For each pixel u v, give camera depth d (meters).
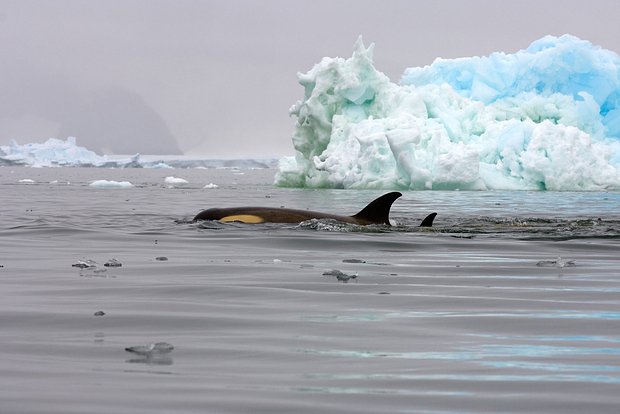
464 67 88.88
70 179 119.56
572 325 11.81
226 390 8.10
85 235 26.94
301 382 8.50
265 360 9.48
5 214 38.66
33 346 10.13
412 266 19.25
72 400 7.61
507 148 76.69
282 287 15.51
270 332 11.16
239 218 29.98
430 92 82.31
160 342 10.27
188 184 96.69
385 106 80.31
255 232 27.09
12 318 12.07
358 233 27.22
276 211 30.53
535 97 83.19
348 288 15.43
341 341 10.60
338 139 78.94
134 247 23.45
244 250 22.66
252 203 52.34
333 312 12.80
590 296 14.67
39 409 7.29
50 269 18.33
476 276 17.48
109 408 7.37
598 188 74.69
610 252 22.81
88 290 15.09
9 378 8.45
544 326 11.73
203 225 29.17
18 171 188.75
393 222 30.98
